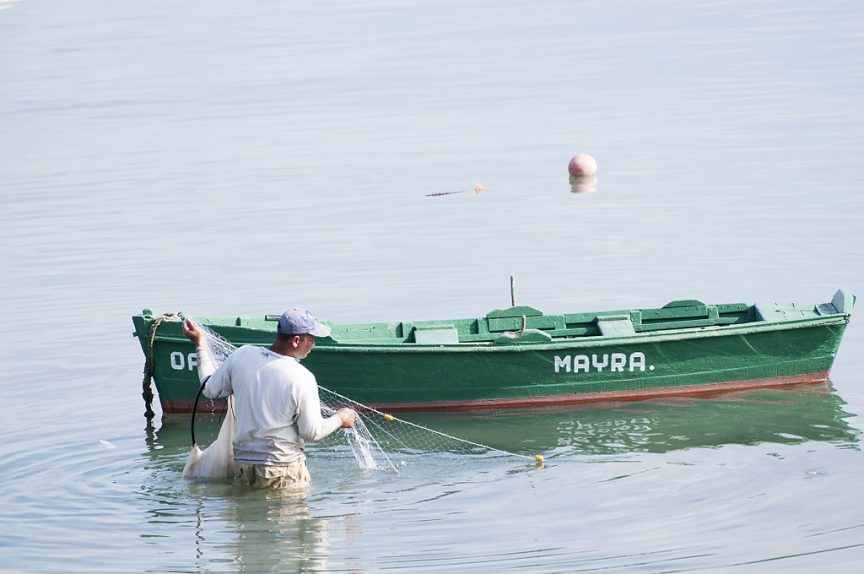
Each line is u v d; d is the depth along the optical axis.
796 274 72.19
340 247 81.12
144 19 184.50
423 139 110.50
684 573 38.50
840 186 88.12
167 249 82.19
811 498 44.44
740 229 80.56
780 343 58.62
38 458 50.59
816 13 159.50
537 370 57.38
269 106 127.44
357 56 150.88
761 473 47.31
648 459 49.56
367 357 56.44
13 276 77.56
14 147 114.94
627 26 160.88
